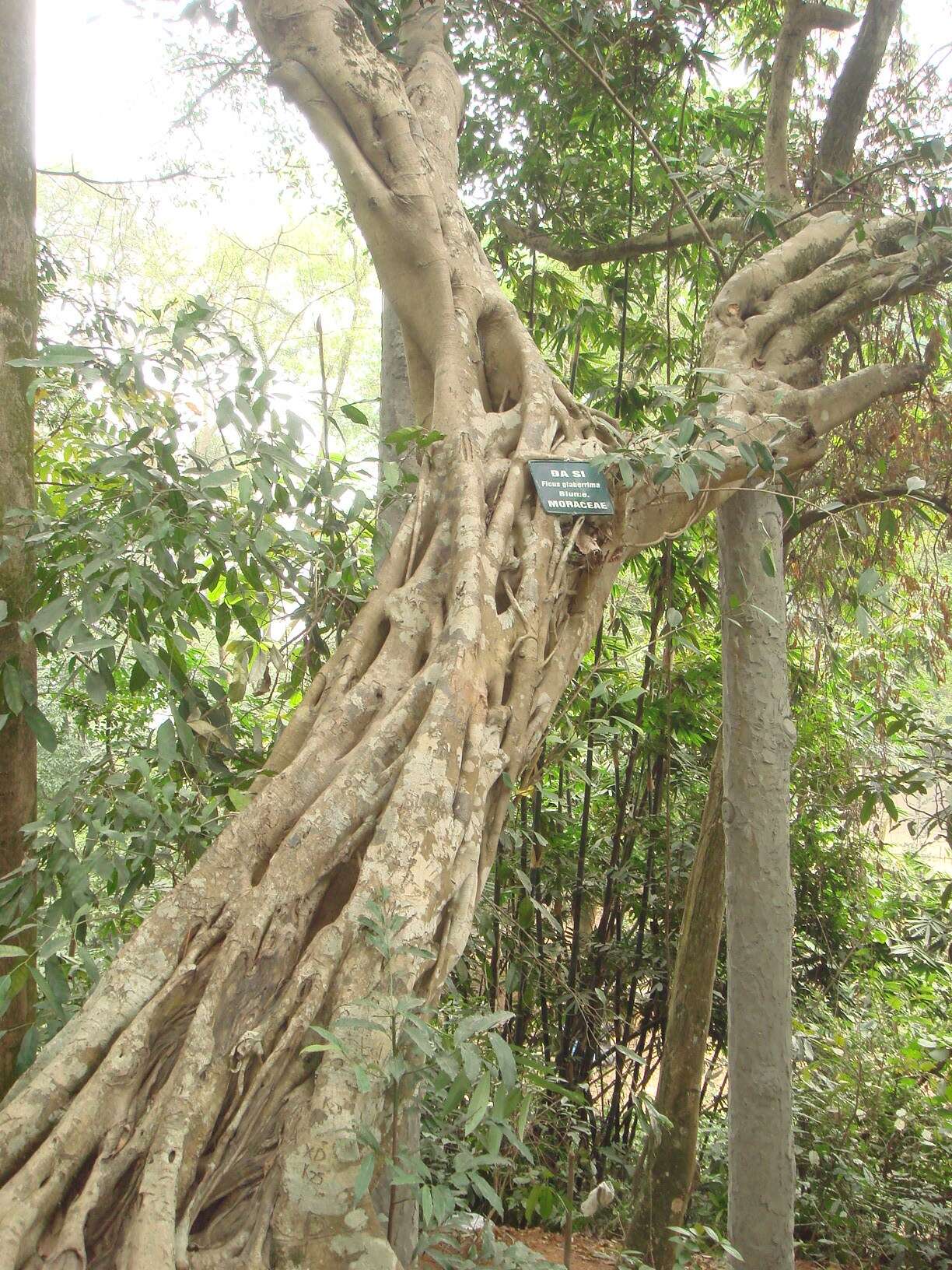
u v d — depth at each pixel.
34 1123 1.93
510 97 5.89
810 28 4.62
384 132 3.40
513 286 6.52
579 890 4.98
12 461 3.02
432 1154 2.90
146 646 2.74
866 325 4.57
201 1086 1.96
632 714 5.23
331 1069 1.98
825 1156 5.23
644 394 5.11
